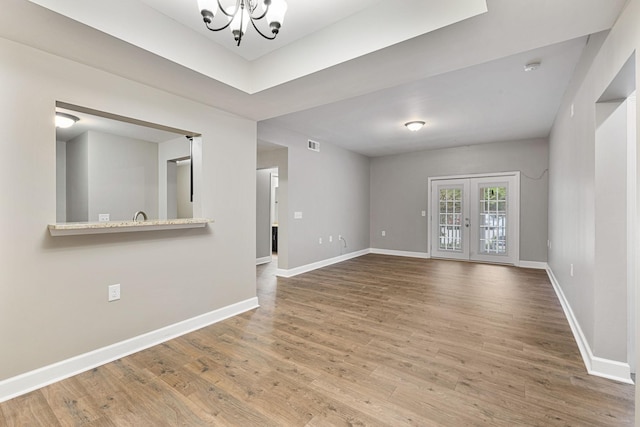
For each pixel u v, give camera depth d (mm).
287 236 5164
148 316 2627
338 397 1894
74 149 4785
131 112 2475
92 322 2285
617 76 1742
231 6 1869
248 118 3520
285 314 3367
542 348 2527
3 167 1889
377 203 7691
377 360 2346
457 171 6594
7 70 1893
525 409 1771
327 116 4324
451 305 3637
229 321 3170
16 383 1931
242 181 3459
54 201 2088
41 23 1730
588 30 1831
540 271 5492
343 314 3355
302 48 2430
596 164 2131
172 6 2037
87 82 2225
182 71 2328
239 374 2158
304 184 5492
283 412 1759
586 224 2420
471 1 1684
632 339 2059
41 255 2041
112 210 4598
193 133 2967
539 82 3148
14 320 1936
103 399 1883
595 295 2133
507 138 5730
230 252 3330
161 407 1808
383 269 5738
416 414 1734
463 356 2402
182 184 6566
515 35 1876
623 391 1924
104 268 2352
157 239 2693
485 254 6375
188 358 2396
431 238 6992
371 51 2068
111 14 1854
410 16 1906
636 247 1493
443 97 3588
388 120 4512
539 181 5754
